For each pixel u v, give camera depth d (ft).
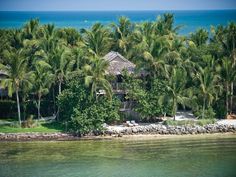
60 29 366.02
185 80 296.10
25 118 302.25
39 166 237.66
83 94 282.15
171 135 285.64
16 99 315.78
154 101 291.99
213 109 307.17
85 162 242.37
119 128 286.66
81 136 280.92
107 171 230.27
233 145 267.59
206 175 223.71
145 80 307.99
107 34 353.31
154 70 303.89
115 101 290.15
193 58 321.32
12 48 345.92
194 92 297.33
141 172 228.43
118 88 304.71
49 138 279.49
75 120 279.08
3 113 307.58
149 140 277.03
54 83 301.02
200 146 266.57
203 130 288.71
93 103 284.20
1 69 299.58
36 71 292.20
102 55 336.49
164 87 291.99
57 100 297.33
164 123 292.81
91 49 324.39
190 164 238.89
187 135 286.05
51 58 294.66
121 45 352.69
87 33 337.31
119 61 319.47
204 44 344.69
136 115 298.15
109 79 297.94
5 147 267.18
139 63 301.84
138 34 347.77
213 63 306.96
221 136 284.61
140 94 291.79
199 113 299.99
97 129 282.15
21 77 287.48
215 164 238.27
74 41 361.92
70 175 225.56
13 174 227.61
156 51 301.22
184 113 313.32
